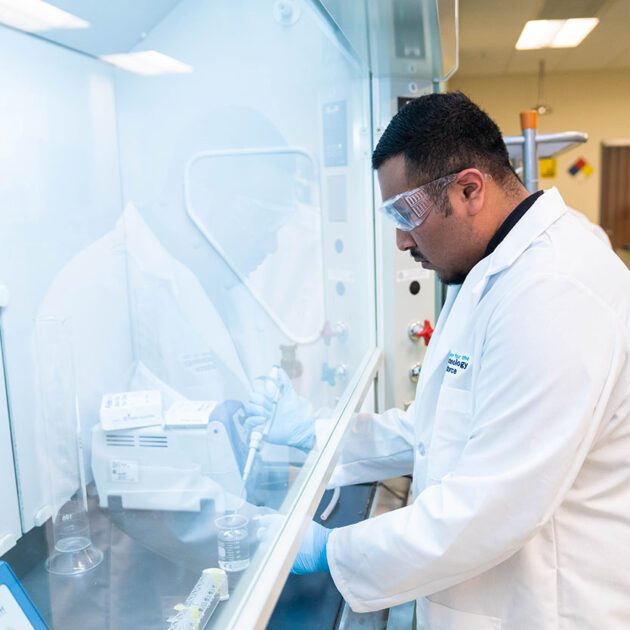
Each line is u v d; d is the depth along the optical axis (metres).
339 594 1.12
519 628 0.97
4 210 1.11
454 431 1.03
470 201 0.99
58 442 1.11
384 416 1.49
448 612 1.02
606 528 0.95
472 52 6.13
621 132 7.28
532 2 4.50
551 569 0.95
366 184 1.69
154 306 1.46
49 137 1.24
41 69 1.21
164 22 1.44
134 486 1.11
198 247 1.64
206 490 1.09
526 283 0.90
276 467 1.16
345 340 1.69
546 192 1.06
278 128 1.69
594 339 0.85
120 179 1.49
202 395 1.37
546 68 6.99
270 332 1.70
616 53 6.25
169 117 1.54
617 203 7.43
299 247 1.73
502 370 0.89
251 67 1.61
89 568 0.92
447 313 1.25
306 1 1.44
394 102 1.66
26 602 0.71
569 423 0.83
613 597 0.95
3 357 1.05
